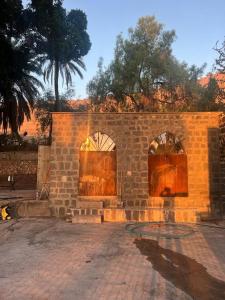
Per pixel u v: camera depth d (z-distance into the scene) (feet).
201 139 52.65
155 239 35.65
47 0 102.63
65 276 23.21
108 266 25.63
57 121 53.57
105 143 53.42
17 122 117.50
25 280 22.36
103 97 109.50
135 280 22.39
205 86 101.55
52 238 36.19
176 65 102.68
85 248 31.58
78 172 52.80
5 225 44.14
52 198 52.47
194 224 45.16
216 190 51.83
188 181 52.01
